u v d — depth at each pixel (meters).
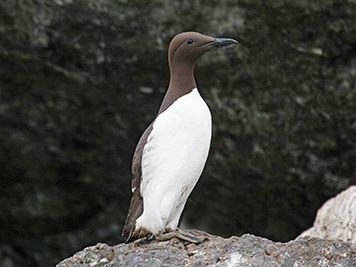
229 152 17.28
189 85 11.87
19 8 16.42
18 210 19.41
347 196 14.11
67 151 18.38
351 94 16.27
